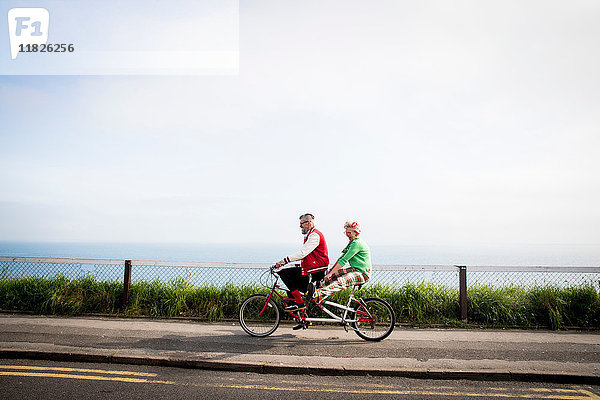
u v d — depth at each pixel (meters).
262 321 7.09
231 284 7.97
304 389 4.24
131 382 4.36
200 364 4.87
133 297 7.71
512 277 8.00
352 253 6.13
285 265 6.51
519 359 5.10
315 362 4.90
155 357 4.98
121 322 6.97
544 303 7.22
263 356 5.11
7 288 7.94
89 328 6.44
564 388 4.39
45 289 7.89
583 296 7.24
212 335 6.18
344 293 7.48
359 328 6.14
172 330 6.45
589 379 4.52
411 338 6.16
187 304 7.77
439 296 7.54
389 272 8.45
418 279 8.05
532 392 4.26
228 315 7.49
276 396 4.03
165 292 7.84
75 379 4.41
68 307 7.50
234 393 4.09
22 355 5.13
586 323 6.98
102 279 8.25
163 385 4.29
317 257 6.18
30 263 8.43
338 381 4.50
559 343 5.91
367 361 4.97
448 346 5.70
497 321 7.10
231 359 4.95
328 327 6.88
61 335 5.95
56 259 8.06
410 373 4.65
